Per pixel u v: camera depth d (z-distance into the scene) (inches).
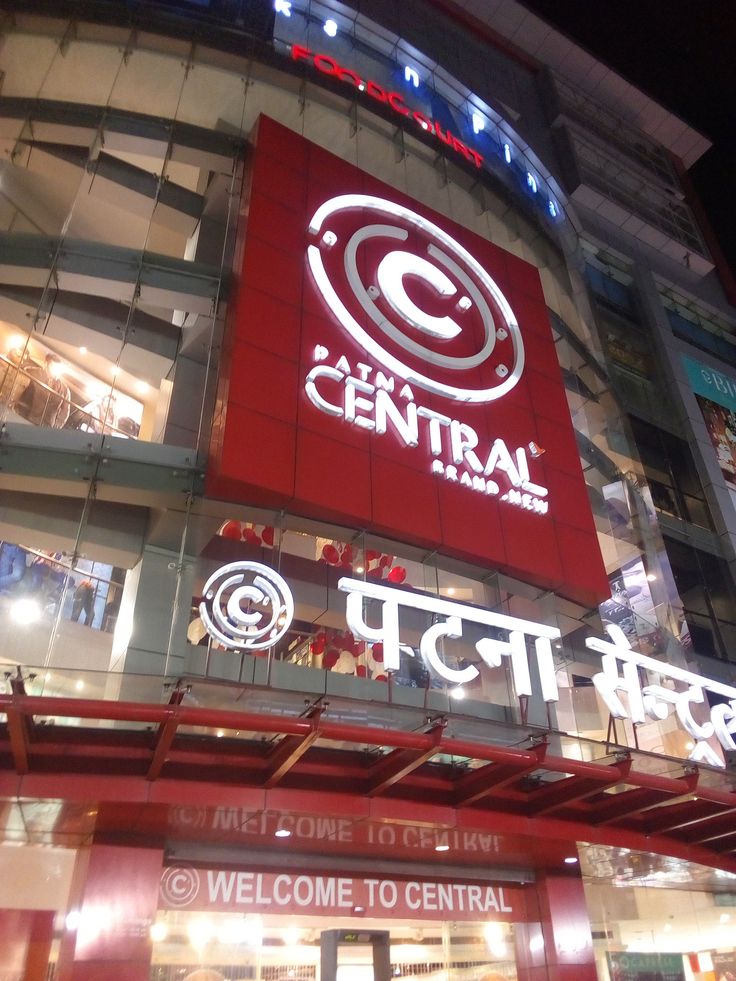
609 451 1365.7
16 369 1035.9
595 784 683.4
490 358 1050.1
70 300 918.4
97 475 754.2
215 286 919.7
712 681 836.6
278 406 798.5
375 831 699.4
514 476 946.1
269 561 792.9
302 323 874.1
